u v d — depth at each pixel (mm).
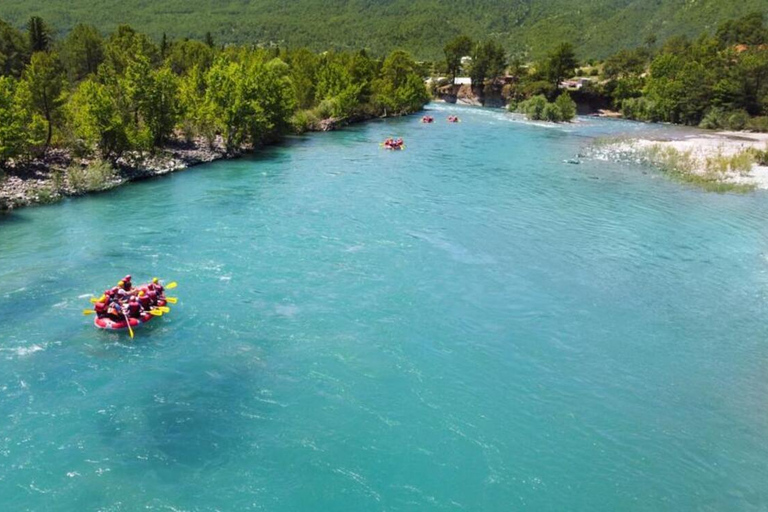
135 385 18078
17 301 23078
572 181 48188
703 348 21328
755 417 17469
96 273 25984
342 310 23359
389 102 100875
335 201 39188
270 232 32250
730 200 42312
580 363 20156
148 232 31641
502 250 30578
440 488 14320
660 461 15531
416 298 24625
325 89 88625
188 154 52062
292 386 18359
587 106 124812
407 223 34625
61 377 18328
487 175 49844
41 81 43812
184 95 57625
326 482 14383
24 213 34344
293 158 55531
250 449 15469
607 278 27359
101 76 62719
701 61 123562
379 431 16344
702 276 27875
